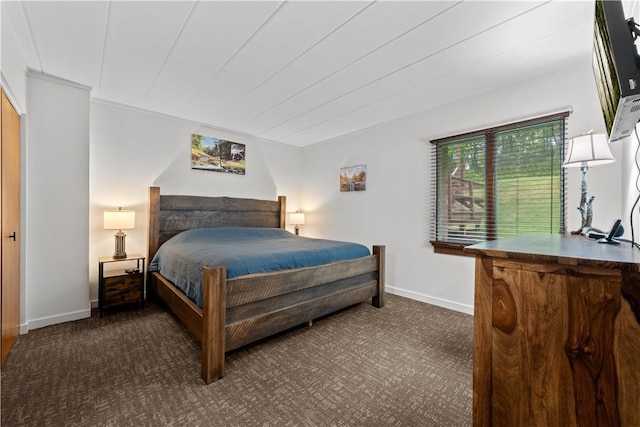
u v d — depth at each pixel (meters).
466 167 3.00
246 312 1.98
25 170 2.37
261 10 1.68
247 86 2.72
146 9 1.68
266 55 2.18
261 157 4.61
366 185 4.04
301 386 1.68
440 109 3.20
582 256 0.83
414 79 2.56
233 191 4.26
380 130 3.86
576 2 1.60
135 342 2.21
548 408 0.87
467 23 1.80
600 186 2.16
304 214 5.02
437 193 3.24
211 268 1.75
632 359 0.75
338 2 1.62
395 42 2.01
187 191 3.78
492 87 2.71
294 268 2.37
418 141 3.42
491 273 0.98
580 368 0.83
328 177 4.64
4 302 1.93
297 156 5.12
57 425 1.34
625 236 1.91
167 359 1.96
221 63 2.30
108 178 3.16
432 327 2.57
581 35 1.91
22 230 2.34
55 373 1.77
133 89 2.80
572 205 2.33
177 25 1.82
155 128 3.49
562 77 2.39
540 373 0.89
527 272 0.91
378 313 2.93
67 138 2.61
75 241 2.65
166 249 3.06
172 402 1.52
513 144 2.68
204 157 3.92
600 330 0.80
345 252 2.86
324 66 2.34
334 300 2.62
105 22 1.79
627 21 0.98
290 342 2.26
